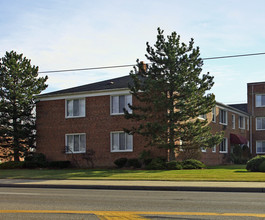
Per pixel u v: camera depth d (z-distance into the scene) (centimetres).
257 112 5250
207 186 1667
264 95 5231
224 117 4397
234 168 2942
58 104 3472
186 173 2339
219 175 2164
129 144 3141
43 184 1908
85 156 3288
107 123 3244
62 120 3438
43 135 3500
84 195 1434
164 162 2809
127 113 2819
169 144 2730
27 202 1205
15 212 995
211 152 3872
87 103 3353
